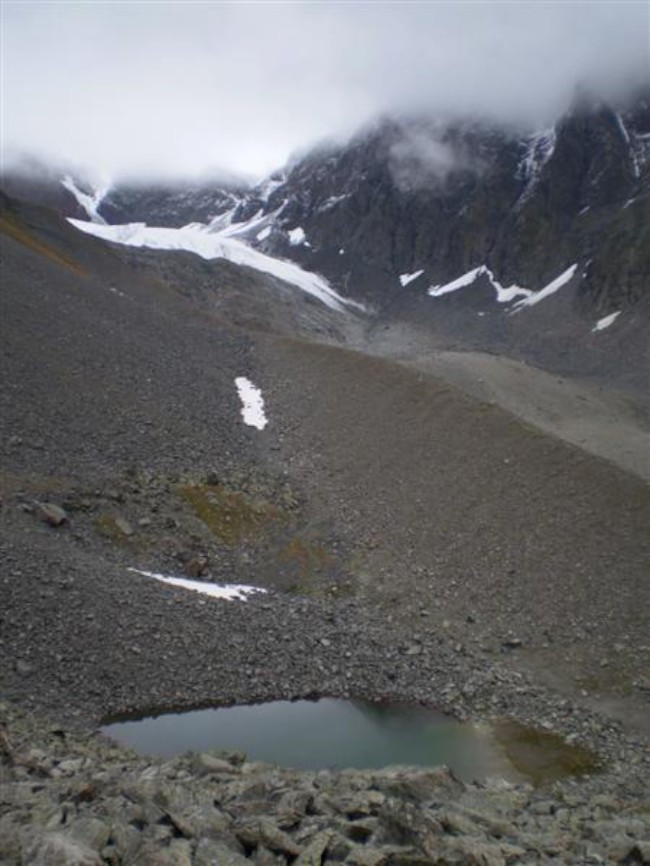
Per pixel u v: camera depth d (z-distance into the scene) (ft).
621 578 147.64
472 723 117.91
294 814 54.80
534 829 65.77
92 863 42.14
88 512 161.58
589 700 125.70
